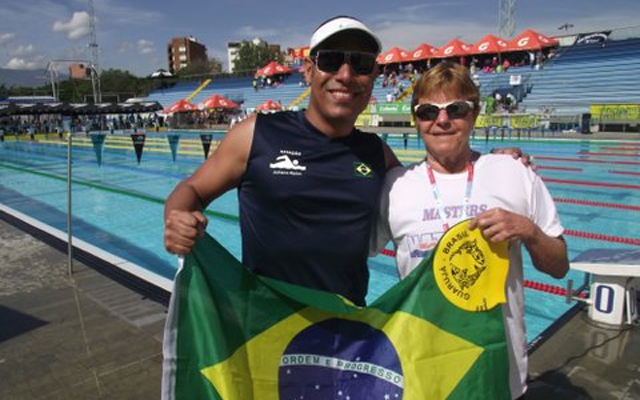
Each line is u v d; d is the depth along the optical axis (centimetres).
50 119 3350
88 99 6375
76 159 1634
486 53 2508
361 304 186
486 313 162
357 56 164
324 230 170
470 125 172
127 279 416
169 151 1786
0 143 2209
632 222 710
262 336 167
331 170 170
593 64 2197
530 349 285
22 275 430
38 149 1978
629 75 2042
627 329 304
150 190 1062
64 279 418
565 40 2567
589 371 263
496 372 164
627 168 1115
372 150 181
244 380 162
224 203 900
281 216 170
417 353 166
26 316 344
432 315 165
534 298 455
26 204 938
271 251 172
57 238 558
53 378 268
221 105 2762
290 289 164
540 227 172
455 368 165
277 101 3309
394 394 167
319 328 169
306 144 171
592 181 985
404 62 2934
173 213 146
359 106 172
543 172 1085
